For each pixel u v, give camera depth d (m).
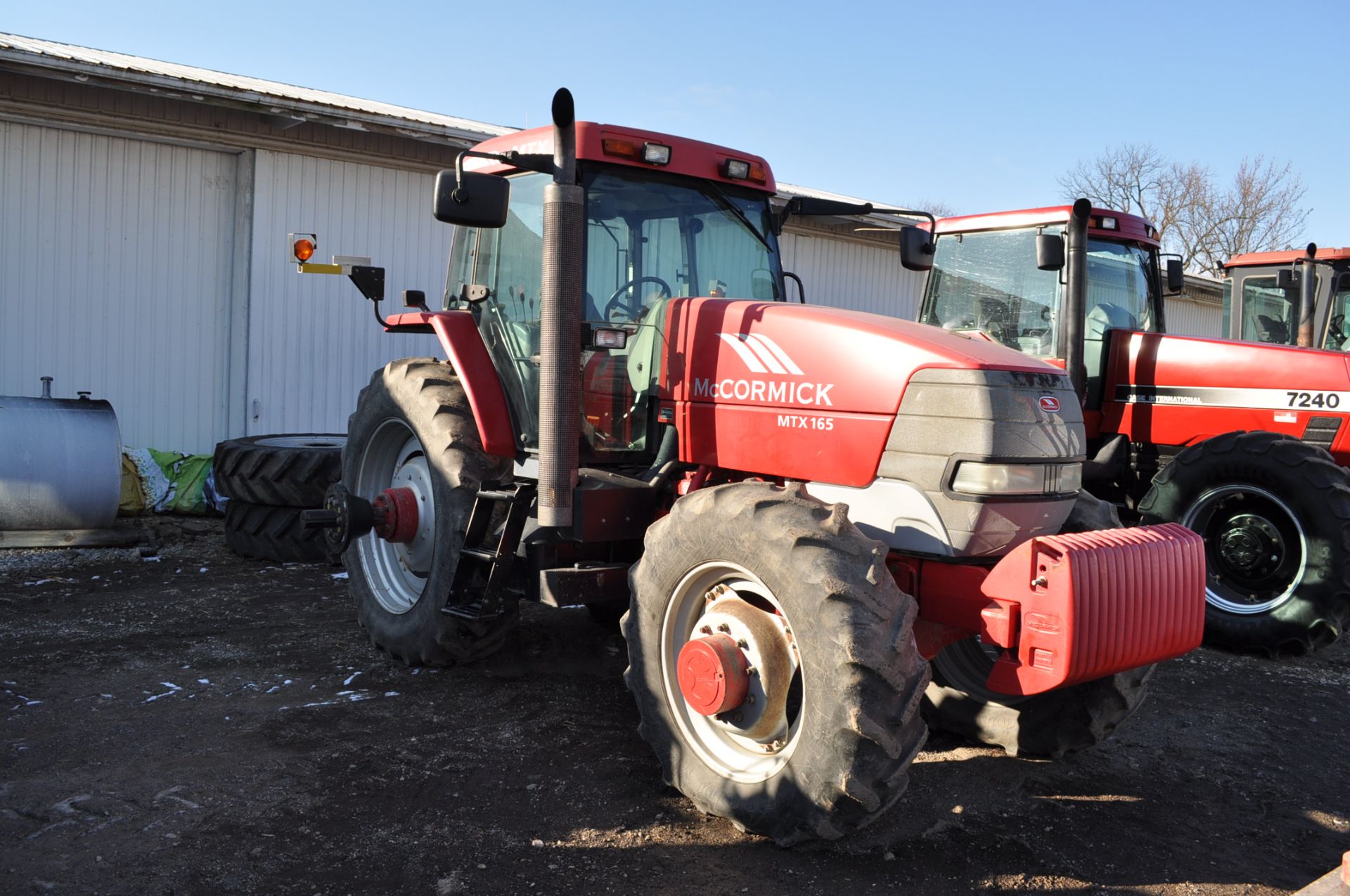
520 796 3.19
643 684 3.23
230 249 8.26
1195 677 4.93
